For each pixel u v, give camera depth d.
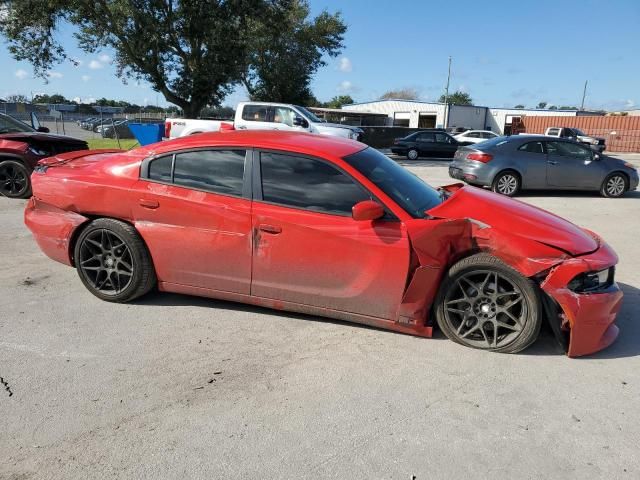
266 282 3.76
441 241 3.39
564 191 12.20
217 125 15.55
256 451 2.46
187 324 3.85
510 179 11.01
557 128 29.97
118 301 4.20
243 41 23.09
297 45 37.28
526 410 2.85
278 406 2.84
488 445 2.55
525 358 3.43
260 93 38.19
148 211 3.94
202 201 3.80
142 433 2.59
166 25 20.91
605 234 7.40
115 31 20.78
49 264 5.18
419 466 2.38
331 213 3.55
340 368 3.26
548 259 3.26
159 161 4.00
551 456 2.47
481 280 3.47
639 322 4.08
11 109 31.98
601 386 3.11
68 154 4.87
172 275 4.03
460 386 3.08
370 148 4.32
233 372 3.19
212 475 2.30
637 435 2.65
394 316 3.55
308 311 3.75
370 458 2.43
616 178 11.20
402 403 2.89
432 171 16.78
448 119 48.22
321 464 2.38
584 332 3.30
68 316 3.95
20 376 3.09
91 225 4.11
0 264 5.15
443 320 3.57
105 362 3.28
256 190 3.71
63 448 2.46
